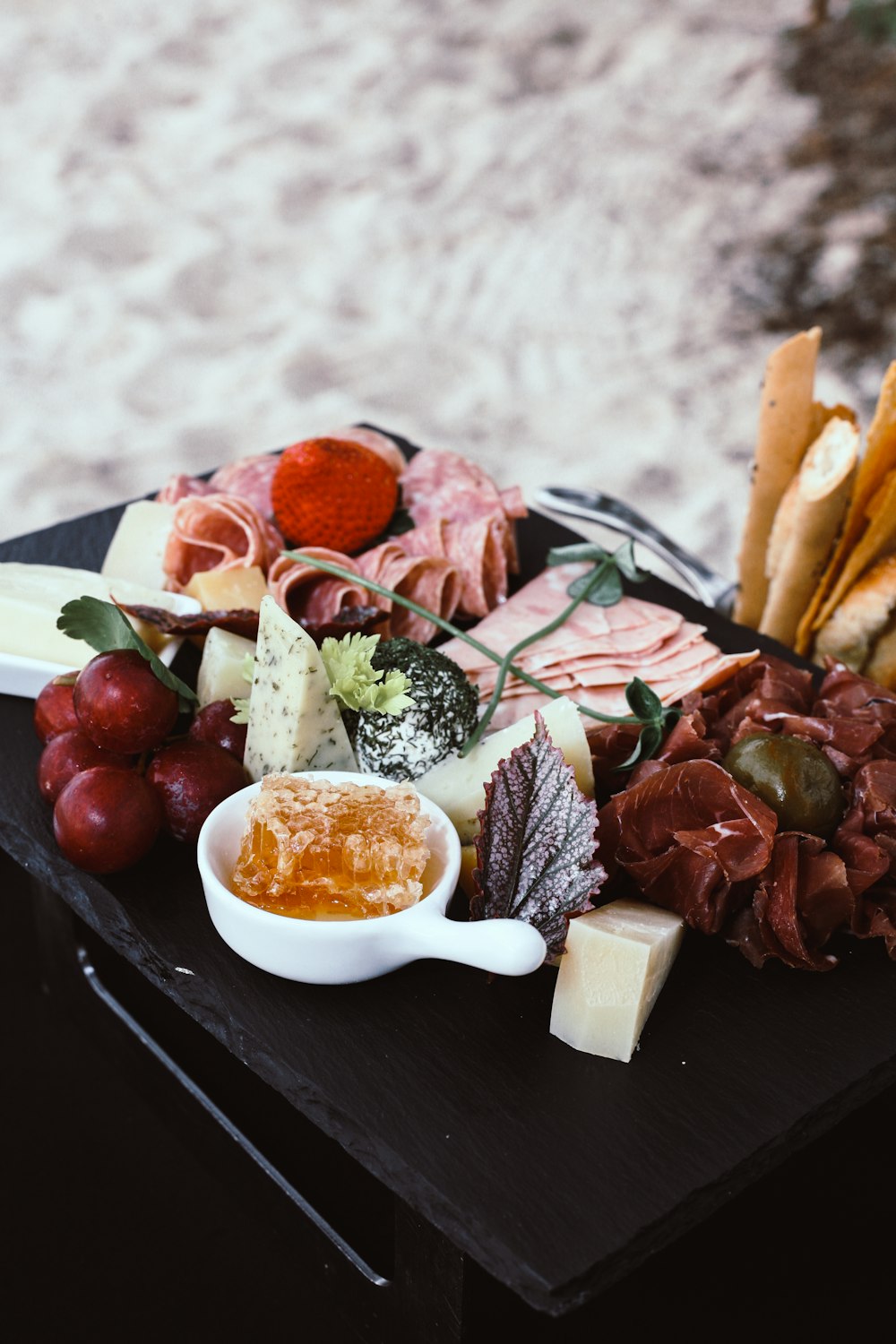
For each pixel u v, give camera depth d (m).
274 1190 1.09
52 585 1.33
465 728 1.13
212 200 3.83
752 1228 1.09
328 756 1.12
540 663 1.32
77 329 3.39
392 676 1.09
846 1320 1.04
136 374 3.26
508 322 3.45
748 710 1.18
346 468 1.46
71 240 3.67
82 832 1.05
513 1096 0.93
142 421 3.12
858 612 1.45
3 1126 1.21
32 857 1.13
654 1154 0.89
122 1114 1.23
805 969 1.04
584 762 1.11
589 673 1.32
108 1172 1.17
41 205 3.78
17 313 3.42
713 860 1.02
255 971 1.02
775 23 4.34
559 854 0.98
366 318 3.46
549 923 0.99
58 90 4.20
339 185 3.87
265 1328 1.07
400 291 3.54
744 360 3.34
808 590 1.51
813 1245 1.08
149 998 1.25
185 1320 1.07
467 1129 0.91
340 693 1.08
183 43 4.39
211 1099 1.15
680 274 3.59
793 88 4.11
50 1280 1.09
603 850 1.08
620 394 3.24
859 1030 1.00
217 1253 1.12
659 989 1.01
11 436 3.05
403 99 4.18
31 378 3.24
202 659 1.35
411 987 1.02
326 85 4.22
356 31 4.43
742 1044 0.98
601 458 3.04
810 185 3.82
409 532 1.51
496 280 3.57
